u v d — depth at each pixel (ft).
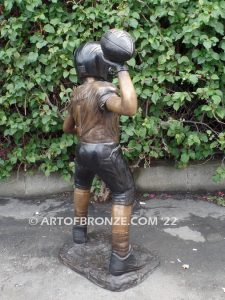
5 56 13.32
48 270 10.65
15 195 15.46
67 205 14.66
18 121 14.16
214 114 13.48
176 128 13.87
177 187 15.42
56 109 13.89
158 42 12.98
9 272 10.59
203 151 14.61
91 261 10.68
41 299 9.52
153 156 14.46
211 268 10.57
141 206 14.43
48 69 13.66
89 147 9.71
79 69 9.94
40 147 14.93
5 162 14.90
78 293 9.71
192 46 13.28
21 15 13.15
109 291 9.75
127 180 9.89
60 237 12.40
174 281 10.04
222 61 13.52
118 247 9.92
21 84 13.67
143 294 9.61
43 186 15.46
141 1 12.84
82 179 10.88
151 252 11.30
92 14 12.89
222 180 15.31
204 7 12.40
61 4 13.46
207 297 9.44
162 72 13.41
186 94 13.14
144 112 14.25
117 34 8.54
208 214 13.70
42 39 13.28
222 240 11.99
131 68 13.51
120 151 9.97
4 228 13.03
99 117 9.54
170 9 12.78
